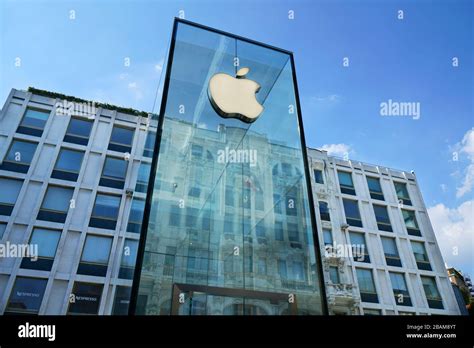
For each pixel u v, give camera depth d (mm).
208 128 11367
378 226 28250
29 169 22391
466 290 34531
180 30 12969
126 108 27562
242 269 9359
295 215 10844
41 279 19062
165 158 10156
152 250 8539
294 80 13664
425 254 27969
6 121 23641
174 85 11578
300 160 11758
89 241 21219
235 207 10367
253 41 14070
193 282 8594
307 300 9266
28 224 20422
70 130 25266
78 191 22734
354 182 30156
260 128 12109
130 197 23453
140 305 7703
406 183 32000
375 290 24578
